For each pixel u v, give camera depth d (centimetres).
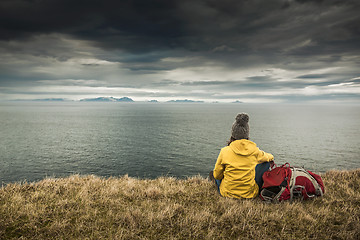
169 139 8881
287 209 398
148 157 5909
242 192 446
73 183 596
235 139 469
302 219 367
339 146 7400
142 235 321
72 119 19650
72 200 443
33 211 378
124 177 728
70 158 5838
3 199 444
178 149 6900
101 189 529
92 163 5375
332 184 577
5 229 327
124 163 5366
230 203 421
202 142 8181
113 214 386
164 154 6241
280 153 6309
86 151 6681
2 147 7194
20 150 6762
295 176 437
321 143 7975
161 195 495
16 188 517
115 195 491
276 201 434
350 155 6088
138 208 406
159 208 409
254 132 11106
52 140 8625
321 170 4709
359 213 384
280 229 344
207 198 482
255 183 444
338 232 326
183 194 507
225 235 329
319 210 398
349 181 602
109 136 9744
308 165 5100
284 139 8862
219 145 7575
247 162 439
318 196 456
